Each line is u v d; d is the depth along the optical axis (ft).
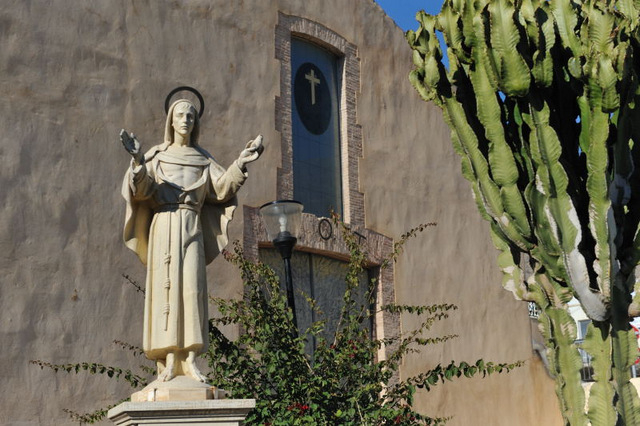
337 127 51.49
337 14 52.37
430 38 29.99
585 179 28.37
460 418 52.85
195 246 23.53
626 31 27.09
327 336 47.80
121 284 39.37
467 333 54.85
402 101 55.06
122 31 42.06
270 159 46.21
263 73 47.09
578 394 27.17
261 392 30.68
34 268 37.14
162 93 42.80
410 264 52.42
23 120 38.29
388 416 30.19
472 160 28.66
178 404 21.39
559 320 27.61
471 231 57.11
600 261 26.14
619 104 25.95
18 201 37.37
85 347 37.68
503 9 26.45
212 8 45.68
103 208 39.65
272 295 33.88
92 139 40.04
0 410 35.01
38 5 39.75
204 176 24.22
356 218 50.14
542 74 26.20
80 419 34.55
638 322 53.47
